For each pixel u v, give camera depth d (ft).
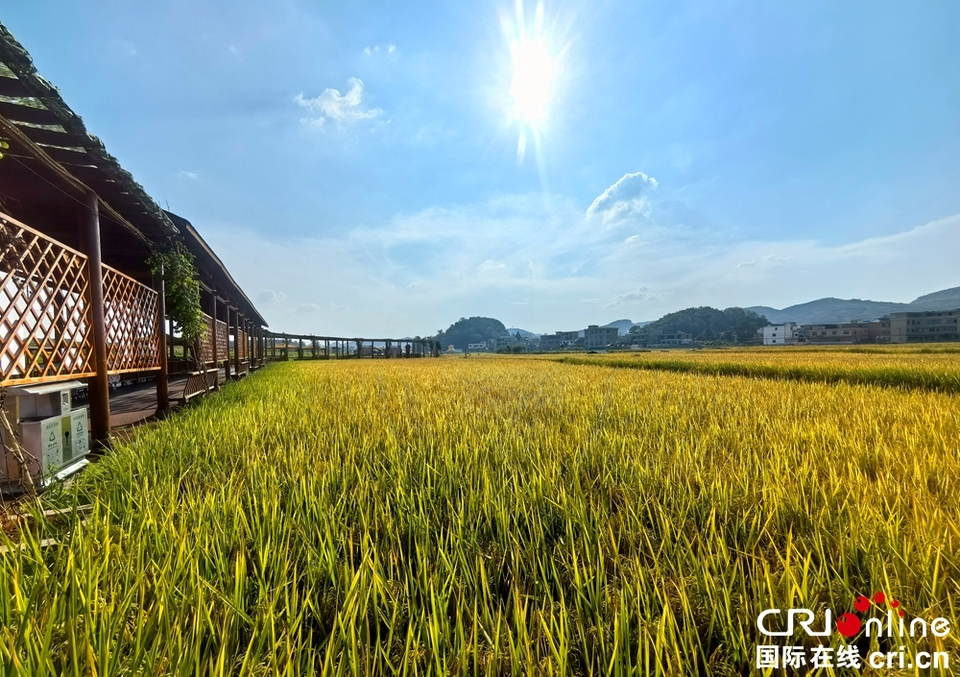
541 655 4.66
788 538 5.85
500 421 16.08
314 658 4.41
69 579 4.99
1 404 9.37
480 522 7.63
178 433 13.42
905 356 76.74
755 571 5.69
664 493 8.41
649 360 68.69
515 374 44.14
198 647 4.08
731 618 4.89
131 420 19.70
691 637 4.52
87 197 13.83
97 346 13.94
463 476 9.72
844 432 13.35
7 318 9.42
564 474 10.12
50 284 11.44
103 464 10.96
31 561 5.53
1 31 7.44
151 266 20.88
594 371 49.75
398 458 10.84
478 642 4.74
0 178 13.42
